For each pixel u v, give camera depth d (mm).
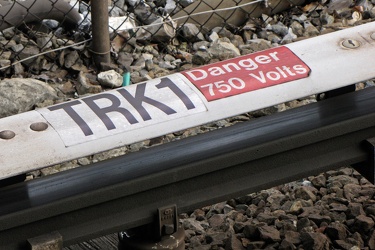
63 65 6246
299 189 4762
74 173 3707
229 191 3842
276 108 5676
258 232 4367
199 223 4609
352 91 4230
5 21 6348
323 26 6934
